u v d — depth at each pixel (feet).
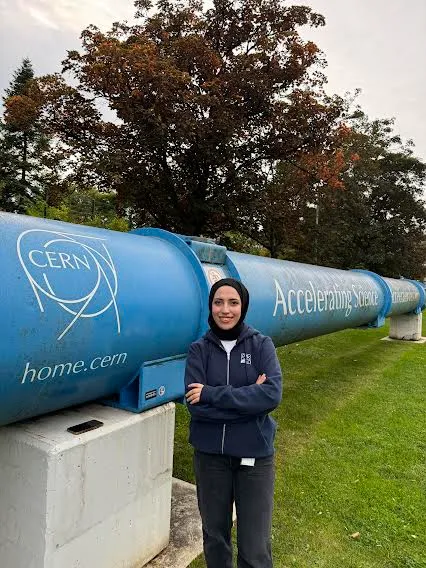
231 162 39.52
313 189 49.65
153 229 10.51
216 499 7.09
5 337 5.73
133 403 8.48
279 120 39.65
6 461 7.00
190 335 9.28
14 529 6.91
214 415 6.68
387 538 10.29
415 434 16.66
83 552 7.20
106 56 32.30
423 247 107.45
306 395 21.50
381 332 45.70
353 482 12.84
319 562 9.36
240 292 7.04
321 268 19.70
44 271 6.34
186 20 38.91
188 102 32.81
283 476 13.09
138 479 8.22
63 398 7.14
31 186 88.84
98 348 7.07
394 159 100.17
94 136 38.24
